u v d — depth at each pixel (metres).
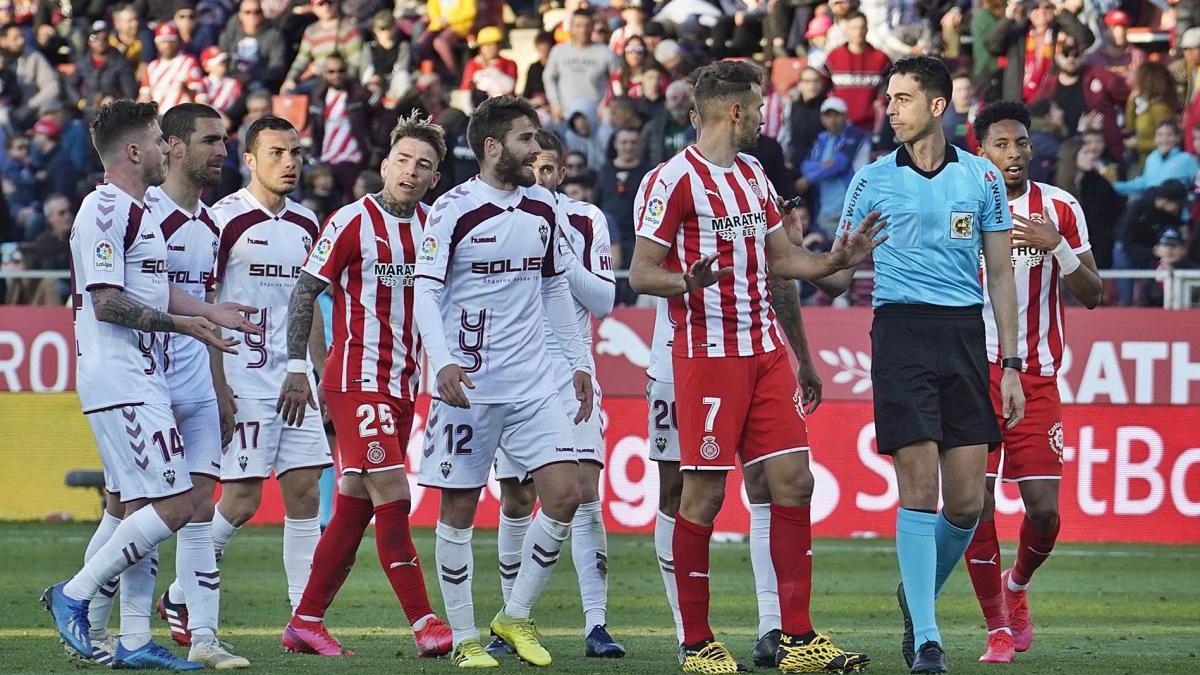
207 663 22.34
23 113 58.75
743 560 39.50
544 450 22.91
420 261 22.23
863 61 51.12
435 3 60.19
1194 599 32.88
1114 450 41.69
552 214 23.19
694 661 21.70
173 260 24.28
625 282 48.44
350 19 59.03
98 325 21.95
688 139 50.31
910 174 21.33
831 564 38.25
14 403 47.12
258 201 27.61
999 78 51.59
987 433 21.30
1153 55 52.06
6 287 48.84
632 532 43.91
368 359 23.66
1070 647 25.66
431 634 23.52
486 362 22.86
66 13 63.38
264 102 55.66
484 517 45.41
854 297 46.94
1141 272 43.28
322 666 22.53
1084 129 49.41
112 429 21.89
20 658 23.58
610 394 44.00
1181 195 46.78
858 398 42.84
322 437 27.75
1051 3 50.94
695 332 21.59
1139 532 41.59
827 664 21.27
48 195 55.09
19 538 42.97
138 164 22.23
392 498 23.56
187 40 60.53
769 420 21.62
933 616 21.25
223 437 25.14
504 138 22.50
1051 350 25.16
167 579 35.72
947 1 54.75
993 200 21.45
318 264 23.66
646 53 53.69
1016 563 25.19
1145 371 41.53
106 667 22.52
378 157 54.44
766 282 21.81
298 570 27.55
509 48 61.50
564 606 32.16
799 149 50.00
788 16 55.16
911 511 21.17
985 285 25.05
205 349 23.88
